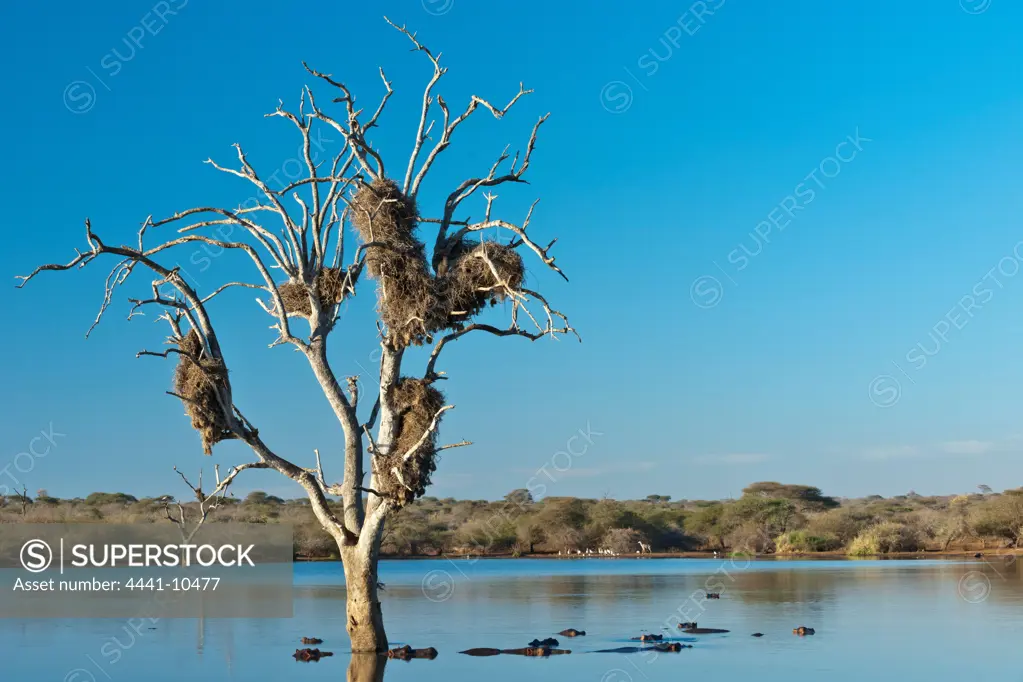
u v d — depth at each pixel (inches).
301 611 1368.1
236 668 840.9
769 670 810.8
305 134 852.6
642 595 1594.5
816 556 3221.0
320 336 863.7
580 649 940.6
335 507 1467.8
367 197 834.2
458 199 896.3
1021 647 940.6
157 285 845.8
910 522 3535.9
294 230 851.4
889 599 1464.1
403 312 827.4
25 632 1135.0
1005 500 3329.2
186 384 834.2
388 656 894.4
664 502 5974.4
